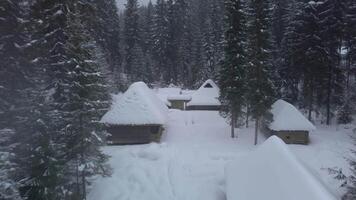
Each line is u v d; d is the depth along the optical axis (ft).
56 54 72.43
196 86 233.55
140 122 95.91
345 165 84.23
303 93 133.80
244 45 102.83
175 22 272.72
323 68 121.70
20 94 66.03
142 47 285.02
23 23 68.18
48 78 71.61
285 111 107.04
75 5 73.26
